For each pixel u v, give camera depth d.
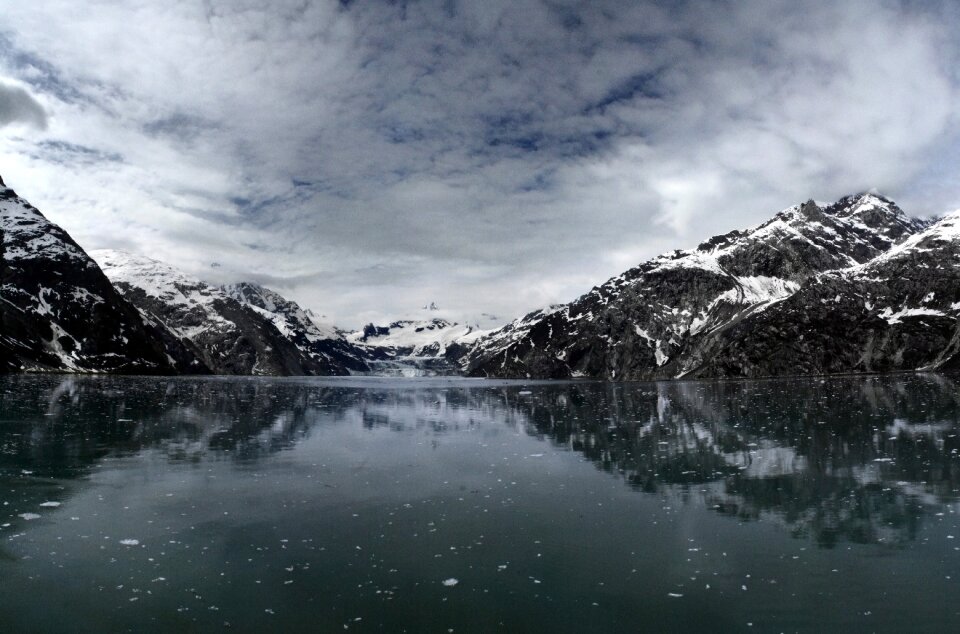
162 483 29.72
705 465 33.88
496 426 54.06
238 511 24.88
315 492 28.17
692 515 24.12
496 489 28.80
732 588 17.00
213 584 17.41
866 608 15.58
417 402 85.94
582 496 27.33
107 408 63.25
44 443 40.50
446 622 15.08
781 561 18.94
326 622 15.09
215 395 91.50
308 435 47.38
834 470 31.53
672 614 15.47
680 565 18.77
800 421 51.72
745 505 25.39
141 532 22.06
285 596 16.59
